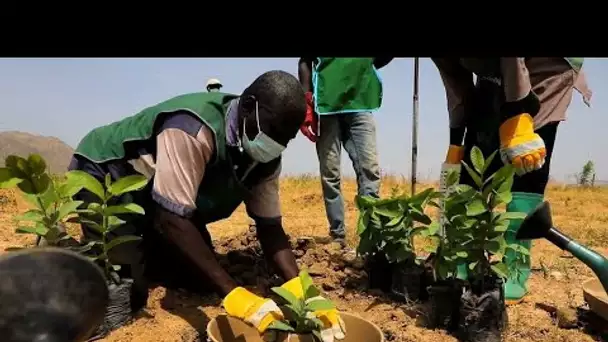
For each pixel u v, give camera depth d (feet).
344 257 12.60
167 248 9.48
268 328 8.20
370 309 10.82
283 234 10.64
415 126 15.61
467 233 9.18
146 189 10.03
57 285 2.85
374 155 15.15
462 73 11.54
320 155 15.17
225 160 9.48
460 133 11.97
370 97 14.96
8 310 2.74
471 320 9.09
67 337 2.84
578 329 10.40
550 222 7.23
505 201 8.86
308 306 8.25
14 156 8.47
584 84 11.50
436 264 9.71
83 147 10.50
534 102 10.37
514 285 11.28
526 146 10.14
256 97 8.86
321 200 31.91
